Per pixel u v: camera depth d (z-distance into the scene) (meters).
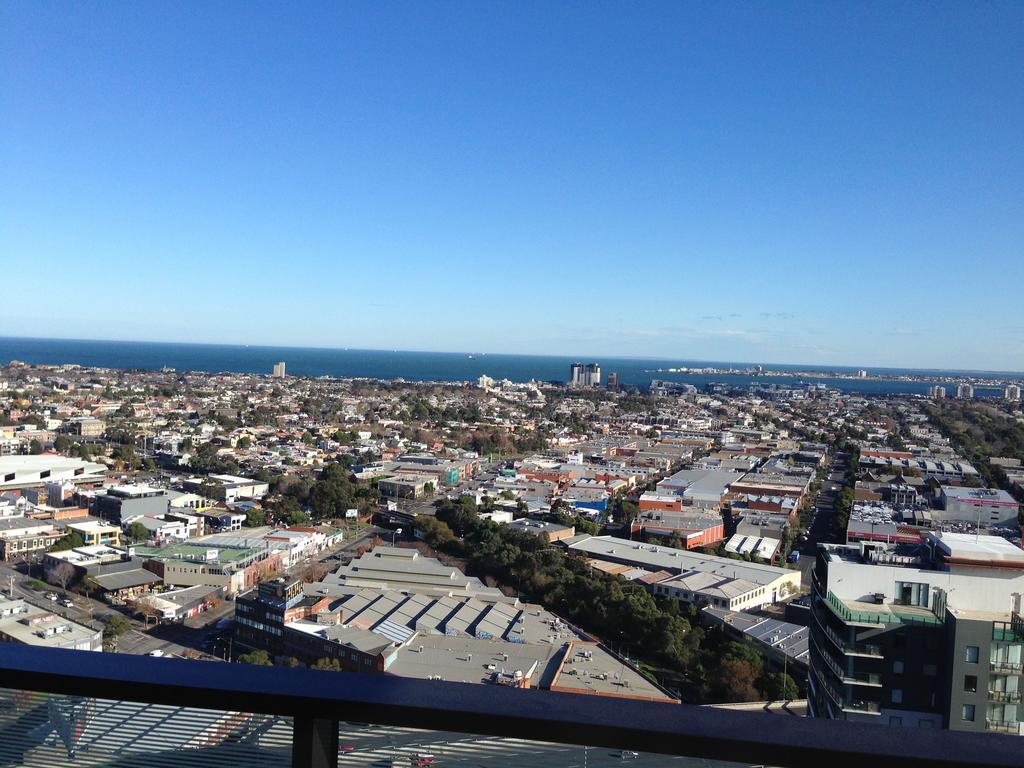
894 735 1.33
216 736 1.54
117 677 1.49
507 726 1.37
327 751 1.48
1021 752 1.28
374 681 1.49
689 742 1.32
